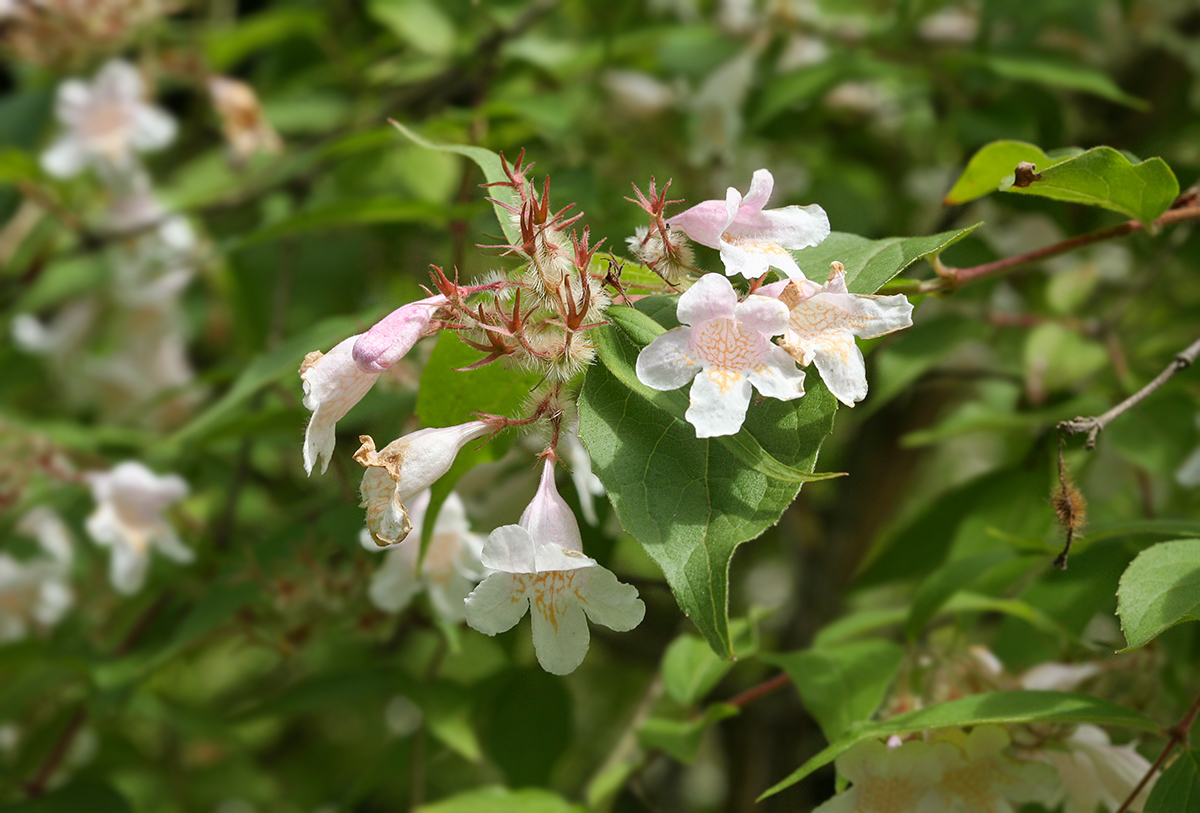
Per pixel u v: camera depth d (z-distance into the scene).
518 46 0.54
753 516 0.29
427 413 0.32
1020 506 0.41
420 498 0.36
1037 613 0.37
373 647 0.54
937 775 0.33
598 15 0.58
